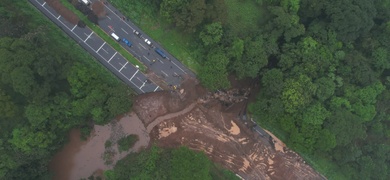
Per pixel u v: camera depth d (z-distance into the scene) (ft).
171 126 334.44
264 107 320.70
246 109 349.20
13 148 287.48
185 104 338.54
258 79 348.38
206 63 320.70
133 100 330.34
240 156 341.82
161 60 335.47
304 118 320.50
